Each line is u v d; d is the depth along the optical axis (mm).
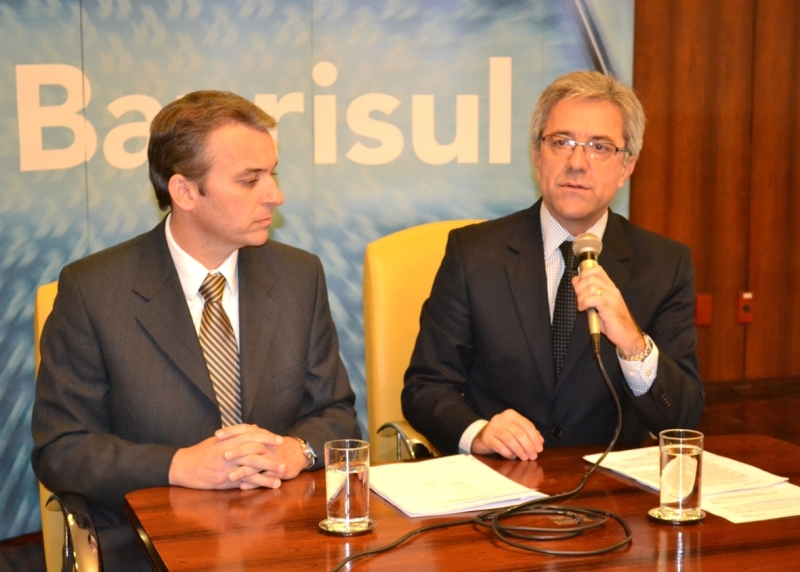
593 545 1263
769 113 3877
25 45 2904
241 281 1891
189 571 1171
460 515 1385
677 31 3686
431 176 3299
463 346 2125
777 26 3834
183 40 3051
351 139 3227
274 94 3145
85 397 1757
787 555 1229
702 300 3898
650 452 1746
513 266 2121
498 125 3324
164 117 1759
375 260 2342
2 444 3004
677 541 1278
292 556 1226
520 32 3299
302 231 3223
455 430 1898
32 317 3010
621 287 2057
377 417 2311
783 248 3990
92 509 1716
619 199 3625
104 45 2986
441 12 3236
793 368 4078
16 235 2957
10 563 2883
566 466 1663
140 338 1773
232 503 1461
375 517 1379
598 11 3336
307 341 1929
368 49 3203
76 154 2998
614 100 2021
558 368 2053
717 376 3990
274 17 3115
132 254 1850
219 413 1785
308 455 1681
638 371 1818
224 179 1726
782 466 1671
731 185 3863
